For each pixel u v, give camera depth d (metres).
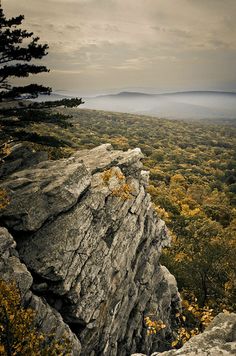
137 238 23.31
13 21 19.58
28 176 19.80
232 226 70.38
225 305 32.09
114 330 19.80
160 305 27.12
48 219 17.30
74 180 19.28
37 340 10.09
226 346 6.83
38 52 19.88
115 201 21.28
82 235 17.67
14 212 16.59
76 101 21.12
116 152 27.44
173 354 7.24
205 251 33.16
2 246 14.23
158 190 90.69
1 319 9.87
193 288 35.00
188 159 161.50
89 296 16.89
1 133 21.62
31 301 13.95
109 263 19.27
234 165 152.50
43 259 15.57
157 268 28.41
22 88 20.25
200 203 98.38
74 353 14.88
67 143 22.47
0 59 19.94
